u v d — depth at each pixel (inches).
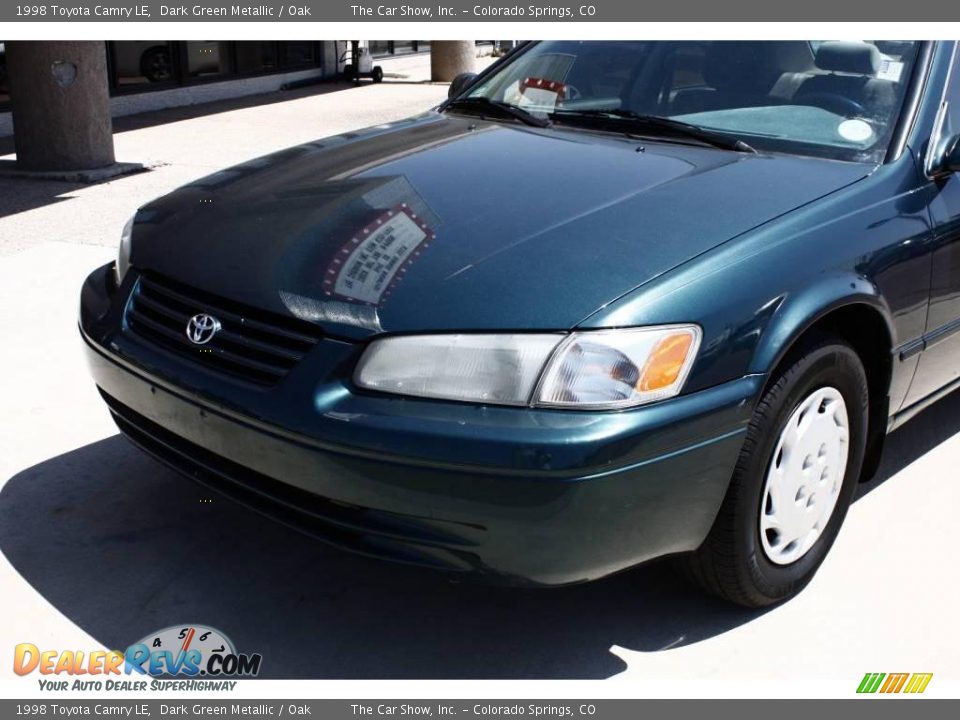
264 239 107.6
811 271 101.0
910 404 128.5
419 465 87.3
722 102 132.6
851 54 130.1
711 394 92.0
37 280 210.7
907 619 110.1
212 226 113.7
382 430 88.0
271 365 96.0
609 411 87.3
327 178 121.0
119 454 139.9
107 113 320.5
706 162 118.6
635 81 140.4
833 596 113.7
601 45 148.9
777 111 128.8
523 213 104.5
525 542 87.9
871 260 107.8
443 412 88.2
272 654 102.0
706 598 112.7
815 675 101.6
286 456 93.1
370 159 126.5
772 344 95.8
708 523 96.8
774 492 103.3
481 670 101.0
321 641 104.2
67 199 285.4
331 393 91.6
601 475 86.0
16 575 112.2
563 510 86.1
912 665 103.3
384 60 732.0
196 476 106.1
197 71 522.3
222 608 108.4
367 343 92.0
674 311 91.4
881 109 124.7
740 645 105.7
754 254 98.7
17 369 166.1
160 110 486.9
